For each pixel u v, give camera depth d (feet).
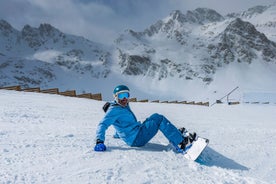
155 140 13.92
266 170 10.33
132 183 7.83
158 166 9.43
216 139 15.70
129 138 12.17
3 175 7.79
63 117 21.56
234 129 20.34
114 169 8.77
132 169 8.94
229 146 13.80
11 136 12.73
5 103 27.84
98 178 7.98
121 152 10.94
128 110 12.23
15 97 37.45
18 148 10.64
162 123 12.01
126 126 12.12
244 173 9.68
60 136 13.30
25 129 14.87
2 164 8.72
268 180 9.20
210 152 12.15
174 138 11.60
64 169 8.59
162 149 12.05
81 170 8.56
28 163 8.96
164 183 8.00
